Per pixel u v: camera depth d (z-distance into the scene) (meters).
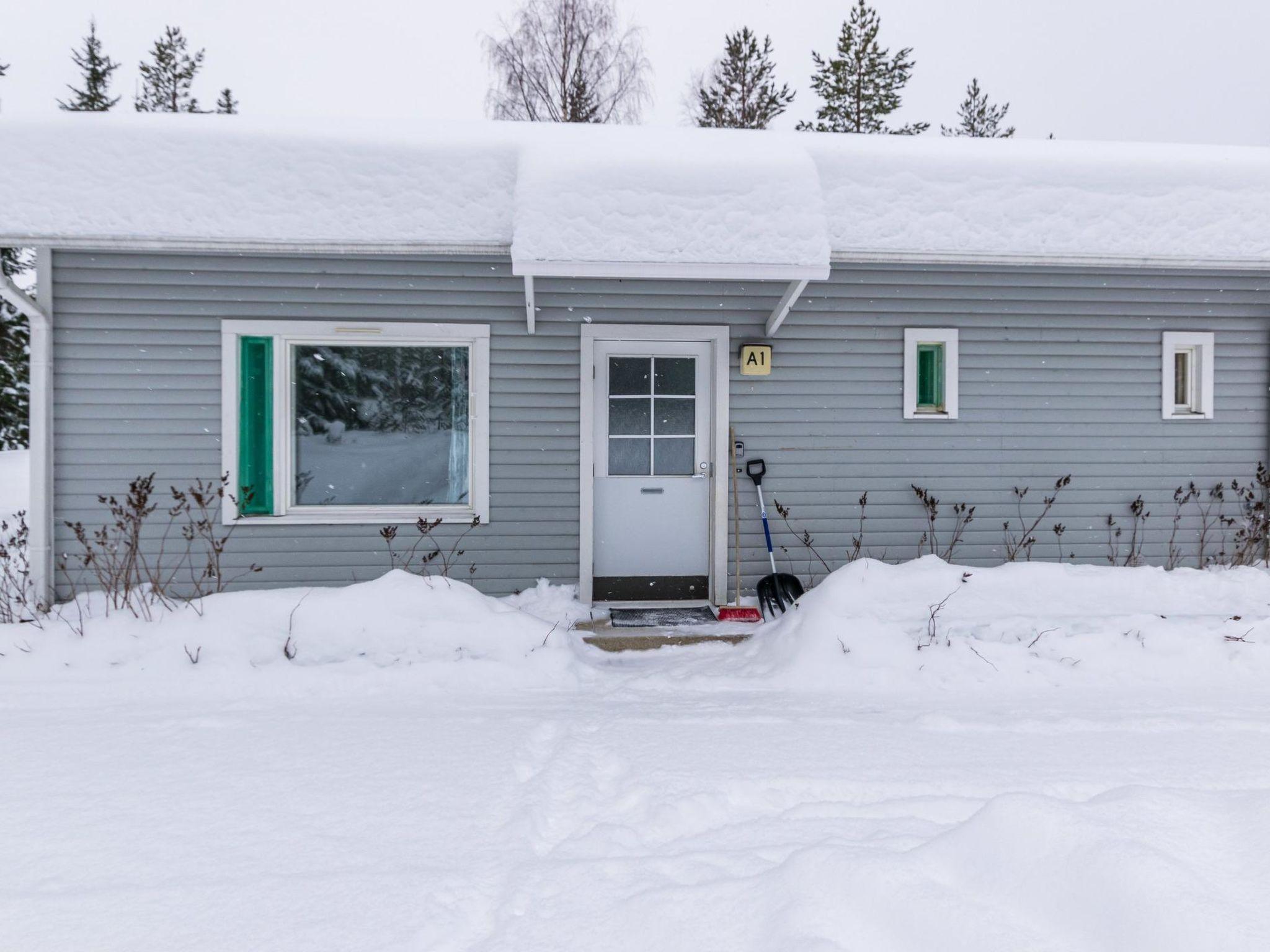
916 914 2.14
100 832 2.77
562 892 2.38
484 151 5.67
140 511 5.36
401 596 5.17
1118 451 6.33
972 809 2.94
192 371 5.69
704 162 5.48
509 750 3.56
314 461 5.94
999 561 6.28
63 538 5.60
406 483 6.01
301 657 4.86
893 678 4.67
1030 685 4.65
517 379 5.97
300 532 5.81
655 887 2.40
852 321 6.13
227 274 5.69
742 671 4.91
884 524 6.22
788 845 2.66
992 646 4.88
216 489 5.72
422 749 3.57
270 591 5.31
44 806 2.98
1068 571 5.66
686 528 6.26
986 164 5.92
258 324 5.72
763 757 3.46
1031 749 3.59
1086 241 5.60
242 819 2.88
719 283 6.05
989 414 6.25
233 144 5.46
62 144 5.29
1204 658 4.84
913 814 2.91
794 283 5.39
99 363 5.61
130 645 4.76
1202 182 5.93
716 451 6.11
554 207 5.17
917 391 6.27
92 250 5.50
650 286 6.02
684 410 6.24
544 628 5.15
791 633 5.13
